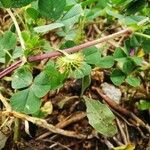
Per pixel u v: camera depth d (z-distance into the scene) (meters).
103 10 0.10
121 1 0.09
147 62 0.11
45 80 0.07
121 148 0.09
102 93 0.10
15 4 0.07
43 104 0.10
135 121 0.10
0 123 0.09
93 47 0.08
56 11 0.08
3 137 0.08
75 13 0.08
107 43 0.12
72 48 0.08
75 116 0.10
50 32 0.11
